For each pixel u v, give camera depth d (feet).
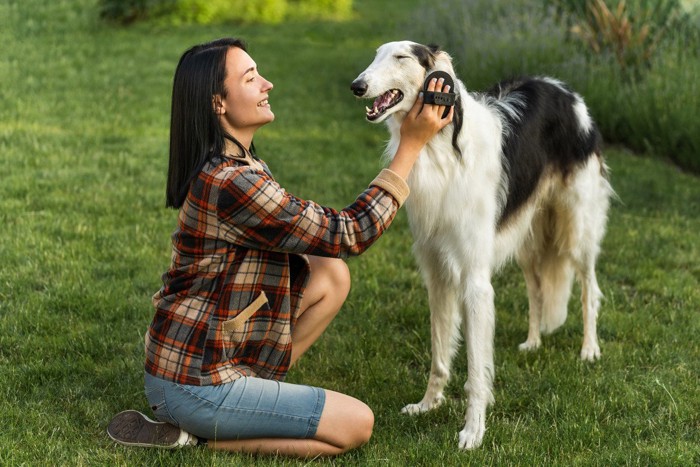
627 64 36.04
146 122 34.99
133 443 12.42
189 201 11.19
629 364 16.33
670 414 14.03
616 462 12.51
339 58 50.60
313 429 11.88
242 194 10.93
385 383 15.58
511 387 15.42
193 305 11.44
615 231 24.36
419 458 12.67
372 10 71.67
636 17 36.47
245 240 11.30
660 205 26.91
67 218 23.31
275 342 12.01
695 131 30.66
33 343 16.15
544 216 16.70
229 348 11.61
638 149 33.63
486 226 13.42
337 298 13.28
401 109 12.36
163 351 11.55
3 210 23.67
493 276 21.43
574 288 20.86
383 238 23.65
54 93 38.63
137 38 52.06
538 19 38.34
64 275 19.40
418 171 12.91
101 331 16.87
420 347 17.29
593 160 16.67
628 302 19.54
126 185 26.76
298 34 58.39
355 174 29.27
